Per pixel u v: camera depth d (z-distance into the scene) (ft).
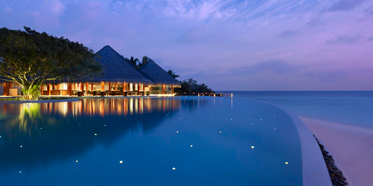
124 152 11.12
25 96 52.70
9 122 20.68
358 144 22.48
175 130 17.07
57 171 8.54
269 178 8.00
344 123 40.32
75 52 53.93
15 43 44.24
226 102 55.67
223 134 15.69
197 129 17.56
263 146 12.44
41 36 49.03
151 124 20.01
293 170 8.79
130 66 91.15
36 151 11.16
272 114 28.53
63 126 18.58
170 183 7.52
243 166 9.25
